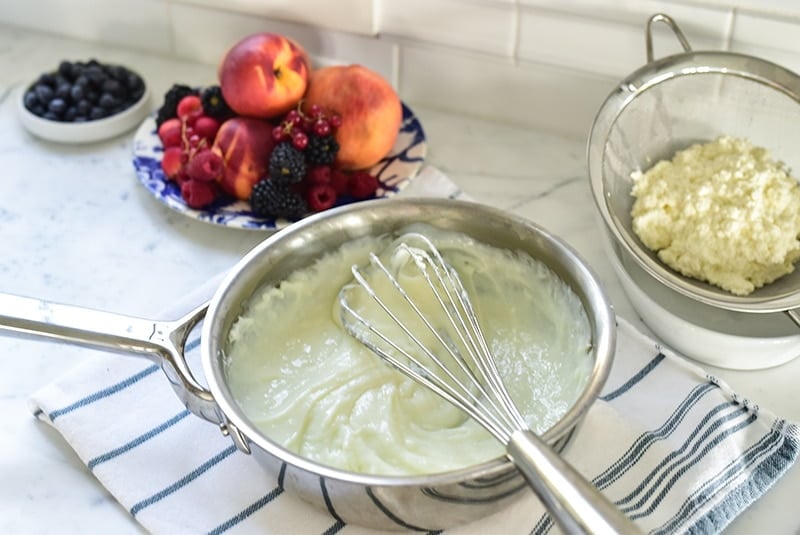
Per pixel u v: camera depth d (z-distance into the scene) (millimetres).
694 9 828
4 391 722
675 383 701
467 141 973
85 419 675
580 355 650
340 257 727
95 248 854
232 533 614
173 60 1108
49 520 636
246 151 855
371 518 579
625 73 896
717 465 638
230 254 850
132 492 636
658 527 606
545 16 892
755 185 749
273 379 698
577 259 663
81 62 1033
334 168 900
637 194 793
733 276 734
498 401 649
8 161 957
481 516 590
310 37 1015
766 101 783
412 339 664
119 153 973
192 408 613
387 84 890
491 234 715
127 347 617
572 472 498
